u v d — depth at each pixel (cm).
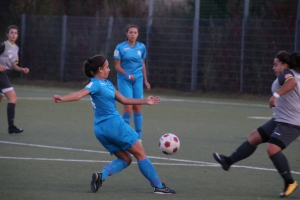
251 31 5319
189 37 5656
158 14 5947
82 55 6328
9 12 7006
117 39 6050
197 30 5600
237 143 2709
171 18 5791
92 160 2192
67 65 6456
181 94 5619
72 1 6769
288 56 1670
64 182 1792
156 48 5831
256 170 2048
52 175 1898
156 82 5850
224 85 5500
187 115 3959
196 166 2111
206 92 5597
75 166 2067
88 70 1644
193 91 5647
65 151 2389
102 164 2112
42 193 1625
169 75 5784
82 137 2809
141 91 2727
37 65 6675
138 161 1650
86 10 6656
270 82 5262
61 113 3906
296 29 5044
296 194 1684
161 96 5509
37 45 6656
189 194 1653
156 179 1652
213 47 5531
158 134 2992
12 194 1605
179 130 3167
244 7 5384
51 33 6569
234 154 1752
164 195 1631
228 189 1734
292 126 1638
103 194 1631
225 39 5469
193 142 2720
